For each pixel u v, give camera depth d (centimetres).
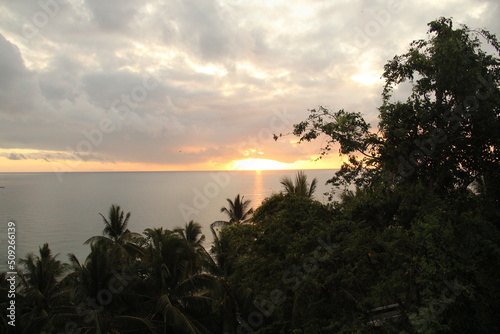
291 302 1391
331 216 1357
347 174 1318
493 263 923
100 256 1900
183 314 2000
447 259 853
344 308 1159
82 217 12200
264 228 1473
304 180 2273
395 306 1290
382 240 1056
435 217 924
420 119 1167
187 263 2317
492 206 1100
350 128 1230
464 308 845
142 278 2216
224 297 2206
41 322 1983
